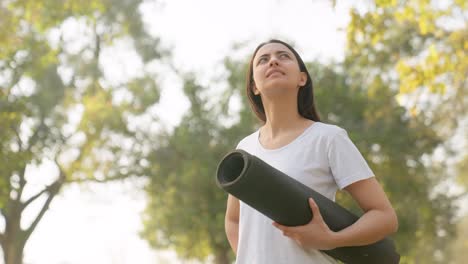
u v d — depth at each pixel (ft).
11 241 82.43
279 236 8.30
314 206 7.75
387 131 67.31
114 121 79.56
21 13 48.06
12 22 48.57
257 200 7.54
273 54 8.93
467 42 26.53
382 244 8.44
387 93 40.70
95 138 80.69
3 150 53.16
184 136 77.25
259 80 8.86
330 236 7.80
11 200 80.33
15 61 62.23
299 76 9.02
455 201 74.90
